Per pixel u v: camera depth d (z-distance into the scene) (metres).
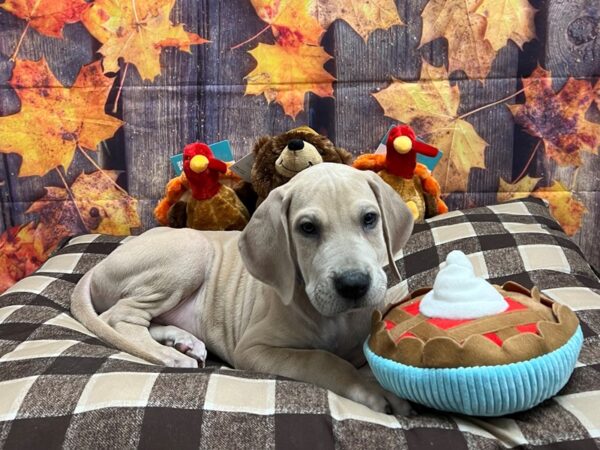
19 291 1.88
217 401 1.13
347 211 1.32
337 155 2.02
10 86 2.34
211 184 2.10
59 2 2.31
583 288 1.65
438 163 2.38
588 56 2.29
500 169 2.38
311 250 1.34
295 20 2.32
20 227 2.42
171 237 1.79
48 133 2.37
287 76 2.36
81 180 2.40
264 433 1.06
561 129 2.34
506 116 2.34
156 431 1.06
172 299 1.73
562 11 2.27
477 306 1.13
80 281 1.89
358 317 1.48
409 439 1.05
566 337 1.11
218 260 1.81
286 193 1.41
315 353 1.37
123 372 1.24
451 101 2.35
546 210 2.19
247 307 1.66
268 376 1.24
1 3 2.30
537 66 2.31
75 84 2.35
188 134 2.38
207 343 1.75
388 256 1.45
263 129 2.38
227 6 2.32
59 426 1.09
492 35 2.30
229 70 2.35
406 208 1.51
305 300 1.45
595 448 1.01
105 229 2.44
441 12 2.30
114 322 1.68
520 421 1.10
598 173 2.35
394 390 1.15
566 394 1.16
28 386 1.20
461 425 1.09
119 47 2.33
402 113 2.36
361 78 2.35
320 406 1.12
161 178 2.40
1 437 1.08
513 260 1.82
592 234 2.39
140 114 2.37
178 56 2.34
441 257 1.90
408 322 1.19
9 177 2.39
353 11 2.30
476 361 1.04
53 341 1.47
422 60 2.33
